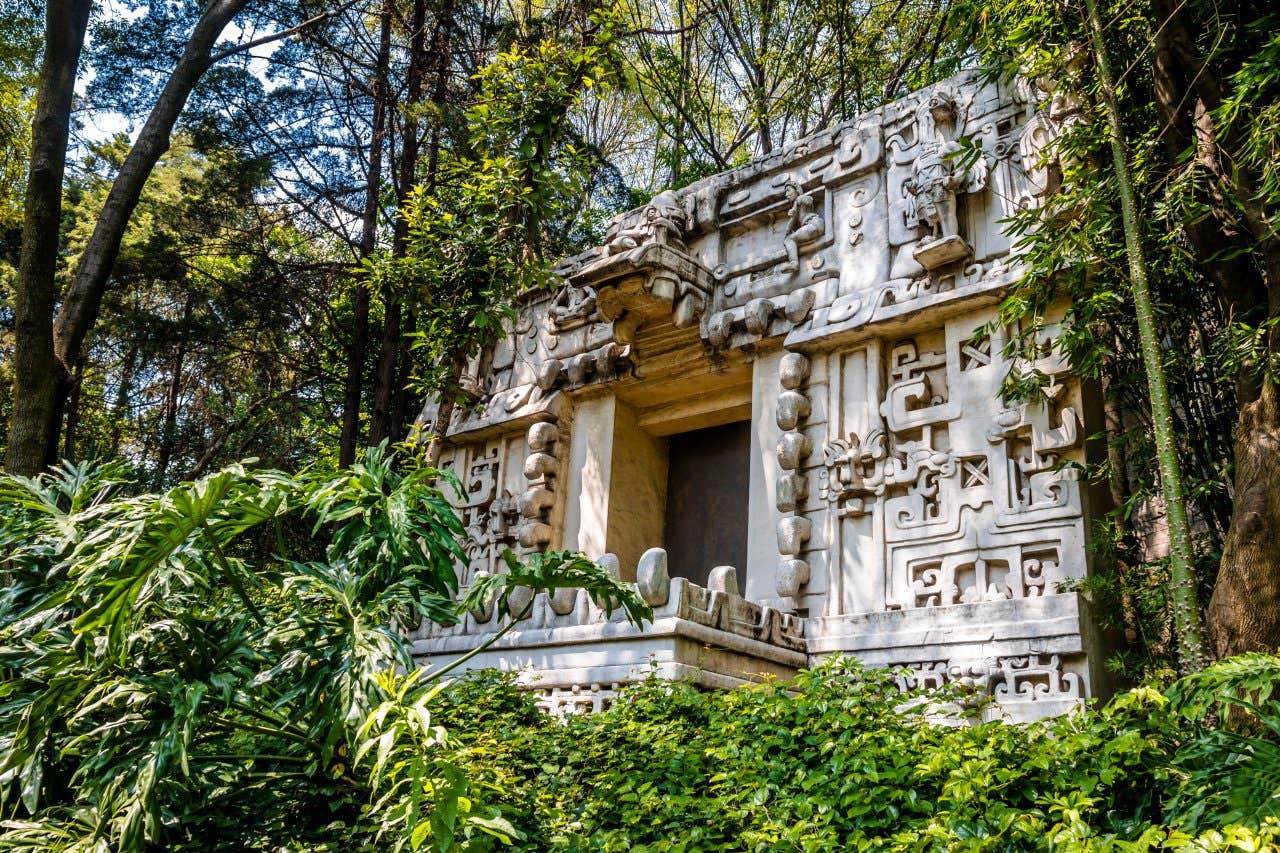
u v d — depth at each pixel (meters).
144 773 3.65
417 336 10.16
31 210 7.38
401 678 3.92
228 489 4.15
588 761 5.12
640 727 5.19
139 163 8.03
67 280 16.23
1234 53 6.08
